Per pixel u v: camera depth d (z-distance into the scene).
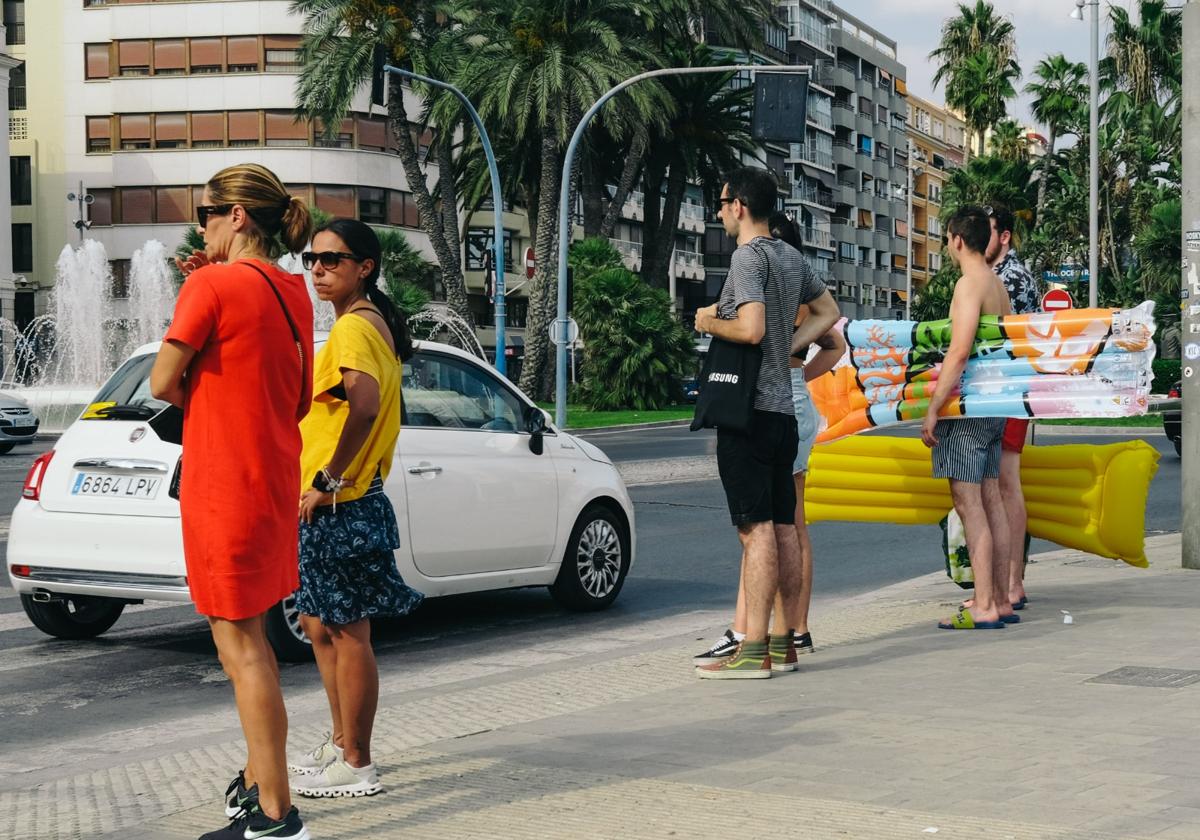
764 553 7.18
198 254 4.86
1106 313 8.33
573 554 10.47
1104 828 4.45
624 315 51.69
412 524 9.20
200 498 4.57
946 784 5.02
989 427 8.47
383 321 5.50
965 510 8.45
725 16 48.84
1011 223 9.14
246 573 4.57
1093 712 6.05
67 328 54.56
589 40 44.31
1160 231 53.06
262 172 4.82
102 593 8.77
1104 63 64.88
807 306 7.64
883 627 8.73
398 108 46.59
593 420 43.03
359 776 5.27
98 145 69.75
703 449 28.88
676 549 14.06
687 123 52.09
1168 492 18.48
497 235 36.31
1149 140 63.00
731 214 7.28
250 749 4.66
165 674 8.62
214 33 67.56
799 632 7.95
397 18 45.06
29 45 70.25
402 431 9.33
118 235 69.06
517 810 4.96
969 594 10.13
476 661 8.90
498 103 44.22
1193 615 8.59
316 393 5.38
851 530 15.49
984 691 6.58
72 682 8.41
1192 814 4.56
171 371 4.53
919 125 134.25
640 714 6.45
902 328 8.98
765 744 5.74
